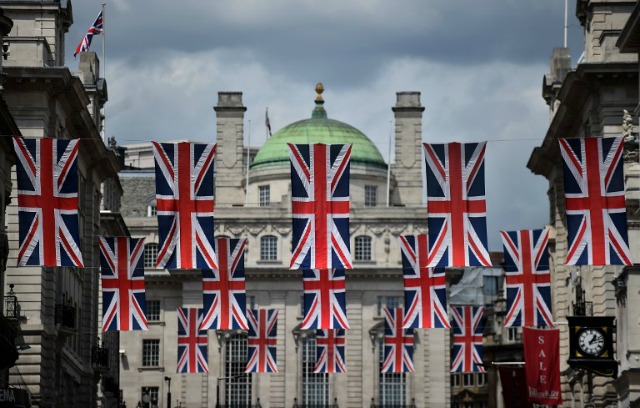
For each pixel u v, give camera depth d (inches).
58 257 4252.0
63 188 4276.6
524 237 5565.9
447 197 4478.3
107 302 5315.0
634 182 4793.3
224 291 5841.5
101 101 6599.4
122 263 5344.5
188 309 7042.3
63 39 5625.0
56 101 5364.2
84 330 6254.9
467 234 4463.6
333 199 4478.3
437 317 5698.8
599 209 4330.7
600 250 4320.9
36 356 5157.5
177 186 4537.4
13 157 4471.0
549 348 5506.9
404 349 7185.0
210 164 4549.7
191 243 4517.7
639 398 4576.8
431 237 4468.5
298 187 4483.3
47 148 4279.0
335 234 4468.5
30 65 5260.8
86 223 6225.4
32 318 5182.1
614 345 5004.9
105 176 6501.0
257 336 7249.0
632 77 5413.4
